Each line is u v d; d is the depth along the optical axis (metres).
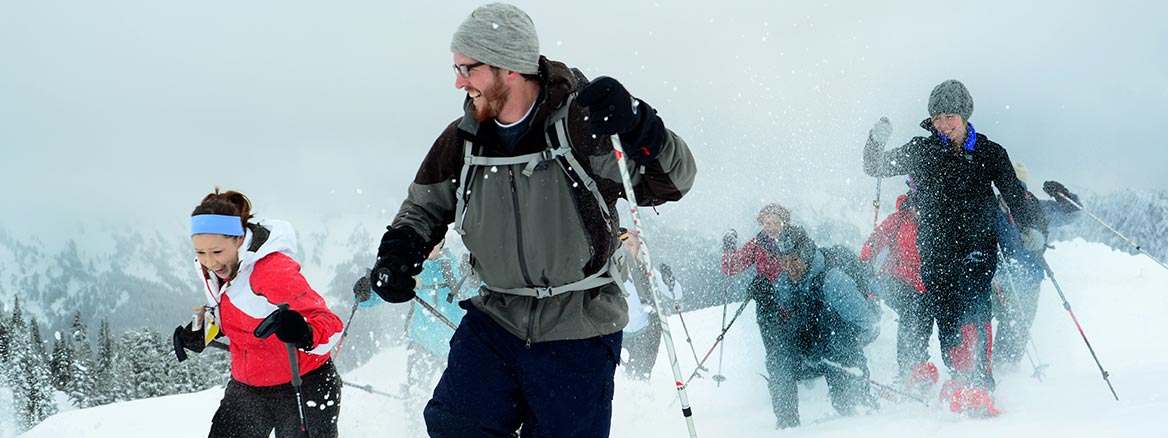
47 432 6.48
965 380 4.71
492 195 2.59
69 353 33.19
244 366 3.55
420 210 2.78
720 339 6.02
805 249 5.20
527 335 2.67
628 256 5.81
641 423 5.42
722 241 5.80
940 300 4.96
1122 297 8.91
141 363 32.53
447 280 6.32
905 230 5.50
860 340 5.16
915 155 5.32
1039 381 5.63
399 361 7.38
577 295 2.66
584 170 2.53
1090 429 3.58
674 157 2.53
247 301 3.42
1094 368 6.00
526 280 2.66
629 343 6.49
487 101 2.53
